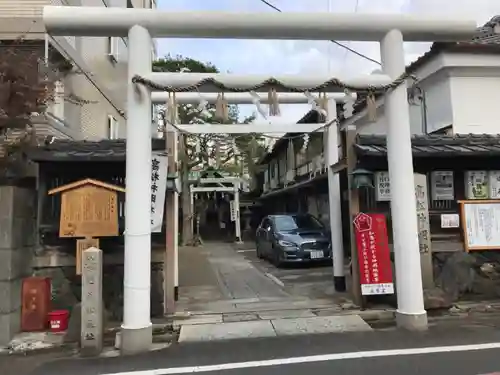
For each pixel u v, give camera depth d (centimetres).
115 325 677
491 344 547
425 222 764
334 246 930
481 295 791
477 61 1118
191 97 882
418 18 638
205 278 1163
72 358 543
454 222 791
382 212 779
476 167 812
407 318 629
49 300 663
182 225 2447
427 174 801
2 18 877
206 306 800
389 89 639
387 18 633
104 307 688
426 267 757
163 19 595
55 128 891
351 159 761
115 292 708
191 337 618
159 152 695
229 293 933
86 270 570
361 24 626
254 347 567
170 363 515
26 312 643
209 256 1772
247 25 604
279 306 786
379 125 1272
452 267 788
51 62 889
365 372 462
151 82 588
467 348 533
